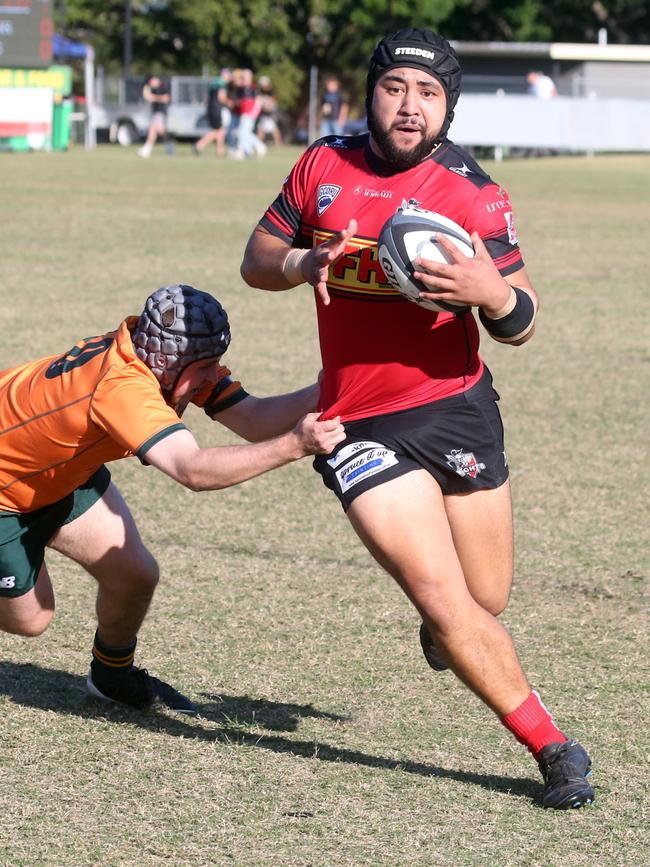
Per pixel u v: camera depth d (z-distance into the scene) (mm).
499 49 159000
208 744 15609
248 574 21828
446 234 13625
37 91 149750
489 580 15195
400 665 18234
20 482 15023
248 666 18078
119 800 14055
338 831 13406
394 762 15188
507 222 14375
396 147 14172
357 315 14531
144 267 57656
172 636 19078
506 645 14023
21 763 14969
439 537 13938
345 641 19062
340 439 13000
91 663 16703
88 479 15883
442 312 14281
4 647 18656
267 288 15141
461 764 15180
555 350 42906
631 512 25844
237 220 77938
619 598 21078
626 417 33781
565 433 32062
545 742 14156
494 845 13188
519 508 25969
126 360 14344
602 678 17828
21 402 14711
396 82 14031
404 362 14492
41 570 16125
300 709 16719
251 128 149750
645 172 129500
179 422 13914
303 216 14977
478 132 148125
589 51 156875
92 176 111062
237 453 13250
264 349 40938
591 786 14078
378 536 13914
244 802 14039
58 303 47531
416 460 14453
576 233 76562
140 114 186875
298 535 24047
